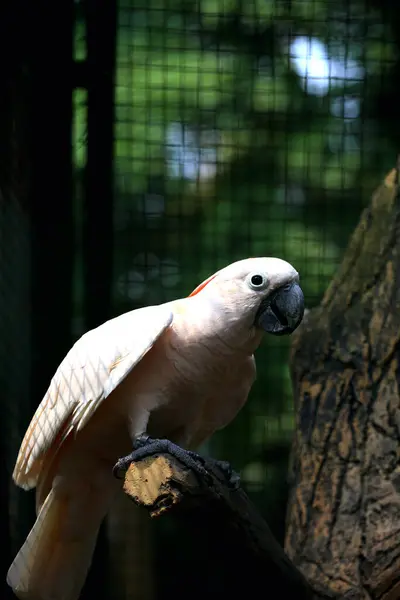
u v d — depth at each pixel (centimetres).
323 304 405
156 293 506
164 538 552
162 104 488
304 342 398
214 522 282
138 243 505
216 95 498
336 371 385
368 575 343
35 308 412
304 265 517
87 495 350
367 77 495
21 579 341
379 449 362
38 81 409
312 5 489
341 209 515
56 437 331
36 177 411
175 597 537
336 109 504
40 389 411
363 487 362
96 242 439
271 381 552
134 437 318
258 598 311
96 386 317
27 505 417
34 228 411
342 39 489
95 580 470
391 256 381
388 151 505
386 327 374
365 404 373
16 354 408
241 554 294
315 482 375
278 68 495
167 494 269
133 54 477
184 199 515
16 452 404
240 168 515
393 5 483
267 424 550
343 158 511
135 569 550
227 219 519
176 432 354
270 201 521
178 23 484
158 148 496
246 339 325
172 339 324
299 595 307
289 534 381
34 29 405
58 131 414
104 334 327
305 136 510
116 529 555
